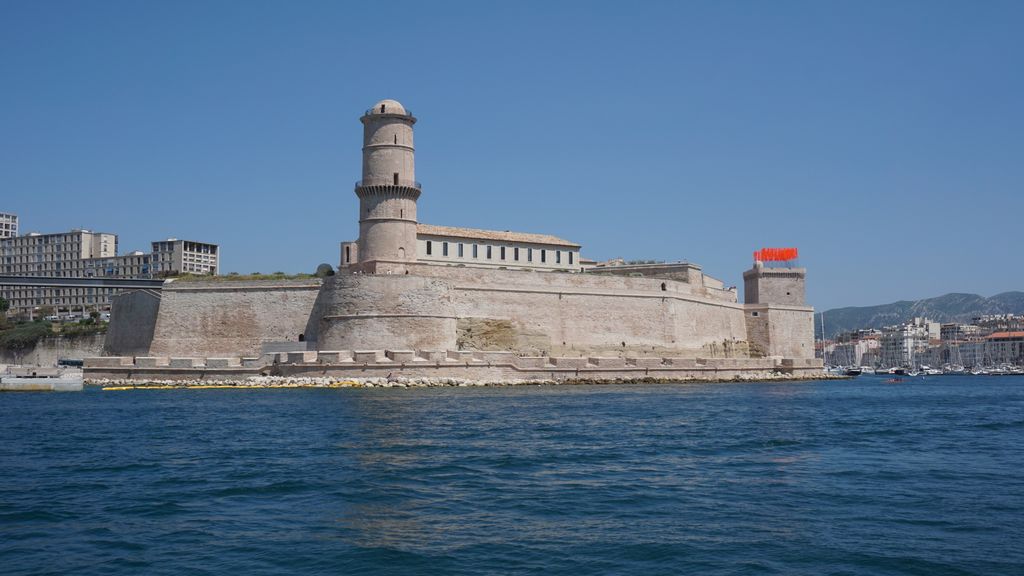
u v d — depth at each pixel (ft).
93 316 550.36
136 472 119.34
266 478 114.42
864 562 77.56
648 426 177.58
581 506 98.99
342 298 315.78
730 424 184.75
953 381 587.68
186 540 84.33
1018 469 126.21
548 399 247.70
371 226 331.98
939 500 102.89
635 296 386.52
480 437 155.94
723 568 75.87
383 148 331.36
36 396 263.29
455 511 96.27
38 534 86.63
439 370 303.48
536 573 74.43
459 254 385.91
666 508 98.17
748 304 463.83
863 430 179.22
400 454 135.13
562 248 418.92
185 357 328.08
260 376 303.27
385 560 77.82
